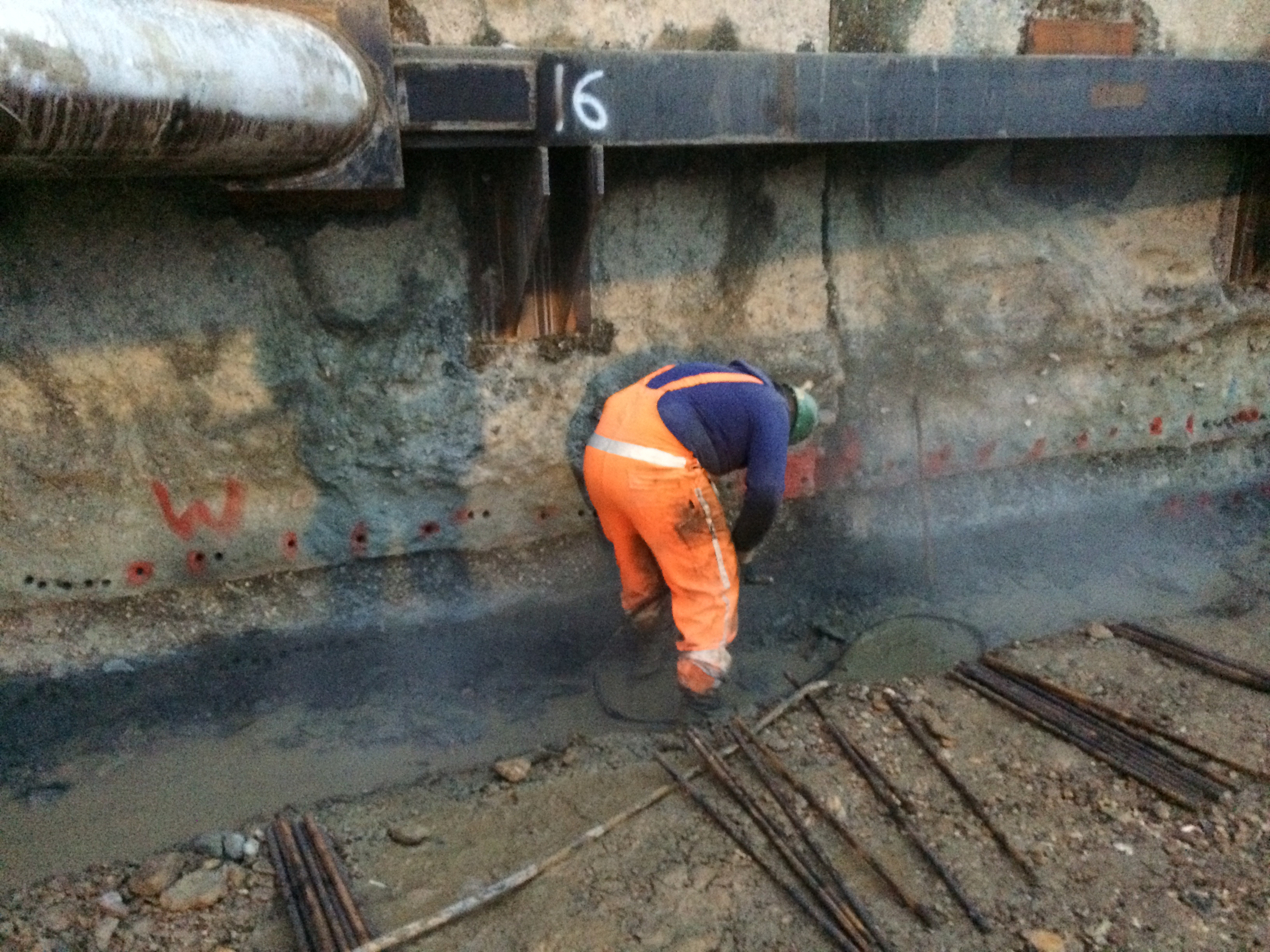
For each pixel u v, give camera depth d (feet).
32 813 8.66
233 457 10.18
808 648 11.98
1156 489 15.48
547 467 11.40
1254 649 11.47
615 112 8.57
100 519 9.95
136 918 7.40
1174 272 14.11
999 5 11.37
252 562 10.68
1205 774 9.07
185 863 7.89
